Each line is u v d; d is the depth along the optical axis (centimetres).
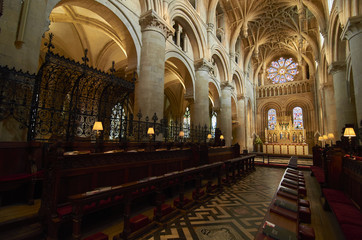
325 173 629
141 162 567
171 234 362
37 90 543
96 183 438
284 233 199
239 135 2461
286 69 3119
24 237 308
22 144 457
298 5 1820
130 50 1026
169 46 1314
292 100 2917
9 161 435
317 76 2522
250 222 423
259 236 202
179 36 1454
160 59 1024
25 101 492
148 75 979
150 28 1019
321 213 508
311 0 1692
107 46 1564
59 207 346
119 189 323
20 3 530
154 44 1012
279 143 2742
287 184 440
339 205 413
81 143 648
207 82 1586
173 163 708
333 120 1752
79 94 683
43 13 589
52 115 582
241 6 2047
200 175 567
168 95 2856
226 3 2027
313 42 2219
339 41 1398
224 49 2002
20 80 495
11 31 504
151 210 494
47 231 328
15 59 506
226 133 1933
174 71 1850
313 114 2717
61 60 561
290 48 2855
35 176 413
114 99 824
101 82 717
